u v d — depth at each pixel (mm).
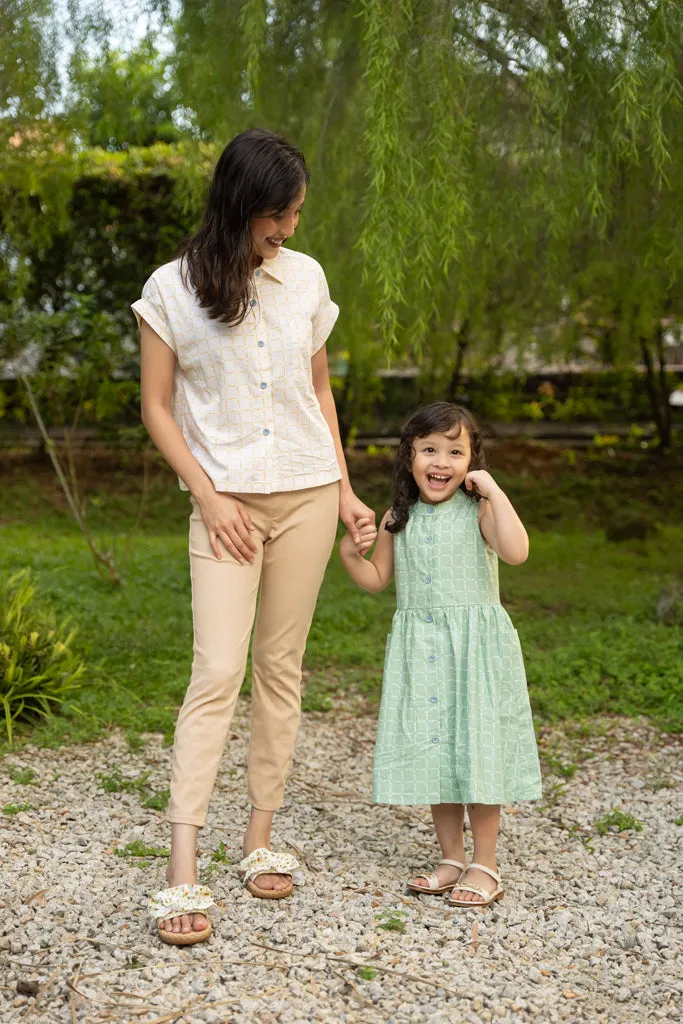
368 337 8906
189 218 10055
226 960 2445
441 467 2943
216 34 5125
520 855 3273
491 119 4980
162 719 4516
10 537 9578
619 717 4879
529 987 2391
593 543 10242
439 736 2887
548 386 16141
